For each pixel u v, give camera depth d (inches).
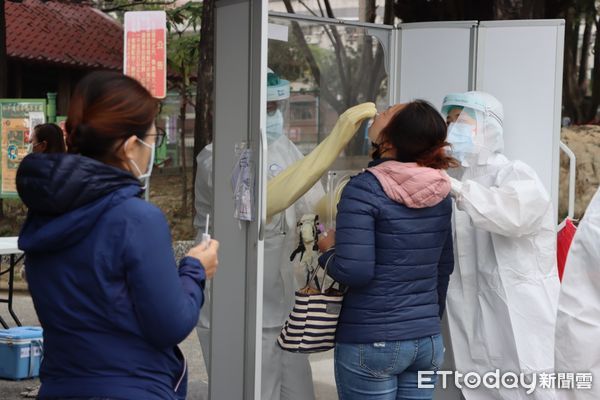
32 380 208.8
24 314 290.8
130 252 78.0
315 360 167.0
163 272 78.6
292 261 157.3
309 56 166.6
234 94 144.8
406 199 116.4
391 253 117.0
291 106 165.5
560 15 444.5
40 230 79.1
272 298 158.4
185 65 516.4
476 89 171.8
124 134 81.2
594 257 118.3
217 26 150.6
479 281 158.2
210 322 152.5
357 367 119.3
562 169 434.9
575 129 452.8
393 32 176.7
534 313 152.6
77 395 79.2
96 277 78.4
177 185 583.5
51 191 77.2
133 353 80.0
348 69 172.2
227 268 147.6
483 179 157.3
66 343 80.2
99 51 597.9
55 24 599.2
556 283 156.7
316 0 424.5
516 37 169.3
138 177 84.6
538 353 152.3
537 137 169.9
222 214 150.0
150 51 159.9
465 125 155.9
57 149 178.7
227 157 148.0
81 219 78.2
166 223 80.7
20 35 572.7
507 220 146.6
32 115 292.7
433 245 120.3
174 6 553.3
